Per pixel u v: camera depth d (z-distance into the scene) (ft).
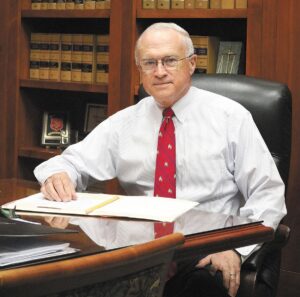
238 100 7.70
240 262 6.23
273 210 6.91
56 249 3.88
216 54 10.68
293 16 9.46
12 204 5.95
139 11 10.87
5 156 12.82
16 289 2.94
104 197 6.27
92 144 8.04
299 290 9.81
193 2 10.43
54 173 7.13
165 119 7.57
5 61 12.68
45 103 13.17
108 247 4.30
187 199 7.39
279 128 7.45
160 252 3.53
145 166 7.65
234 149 7.37
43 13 12.10
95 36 11.80
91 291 3.25
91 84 11.64
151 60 7.29
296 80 9.50
